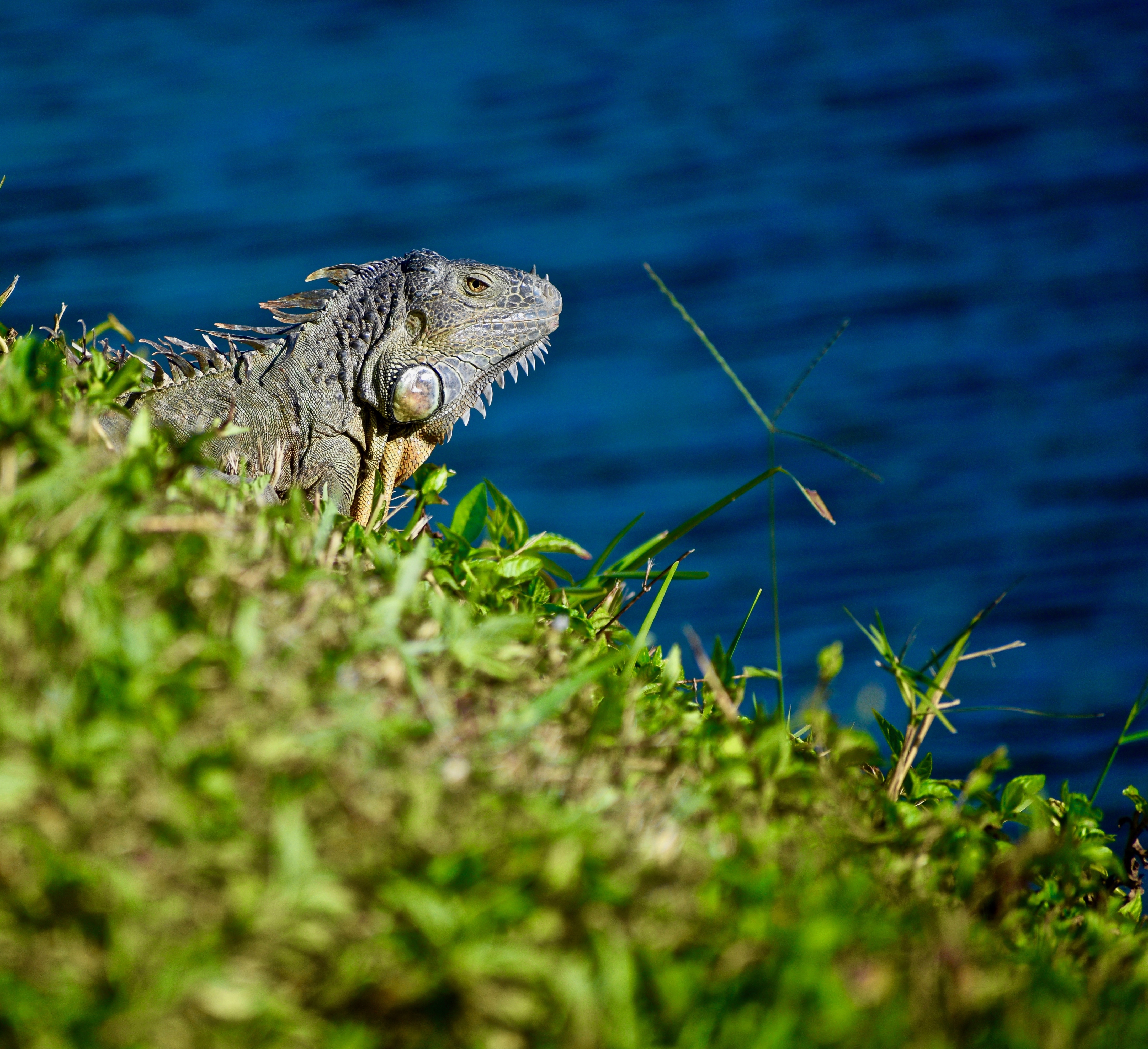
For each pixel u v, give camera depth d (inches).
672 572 302.2
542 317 409.1
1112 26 2669.8
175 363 370.6
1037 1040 156.9
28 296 1579.7
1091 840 247.4
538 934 148.7
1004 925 205.5
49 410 207.2
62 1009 129.3
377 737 164.7
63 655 158.4
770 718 224.1
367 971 143.3
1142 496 1318.9
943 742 934.4
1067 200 2014.0
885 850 206.7
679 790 199.8
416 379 387.5
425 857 150.2
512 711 195.5
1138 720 962.7
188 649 168.2
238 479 291.7
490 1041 142.1
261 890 140.6
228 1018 134.3
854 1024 145.8
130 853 143.9
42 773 143.2
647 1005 149.9
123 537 182.4
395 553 250.4
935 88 2417.6
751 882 161.8
